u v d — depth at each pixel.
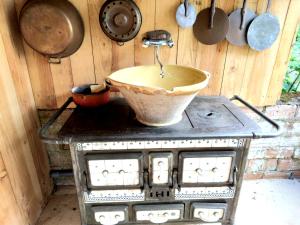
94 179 0.97
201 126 0.96
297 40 1.39
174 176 0.99
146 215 1.07
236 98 1.23
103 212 1.05
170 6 1.14
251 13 1.16
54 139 0.87
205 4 1.15
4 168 1.03
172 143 0.94
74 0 1.11
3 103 1.03
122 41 1.16
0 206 1.00
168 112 0.91
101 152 0.94
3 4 1.03
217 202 1.06
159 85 1.13
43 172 1.41
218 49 1.24
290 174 1.63
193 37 1.21
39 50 1.09
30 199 1.25
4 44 1.04
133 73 1.09
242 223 1.33
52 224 1.32
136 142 0.93
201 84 0.84
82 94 1.09
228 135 0.89
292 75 1.47
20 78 1.16
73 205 1.44
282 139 1.51
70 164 1.52
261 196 1.51
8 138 1.06
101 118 1.03
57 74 1.25
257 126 0.96
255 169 1.61
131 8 1.08
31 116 1.27
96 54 1.22
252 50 1.24
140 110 0.93
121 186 1.00
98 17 1.15
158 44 1.07
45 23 1.04
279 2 1.15
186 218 1.10
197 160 0.95
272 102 1.37
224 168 0.98
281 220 1.35
